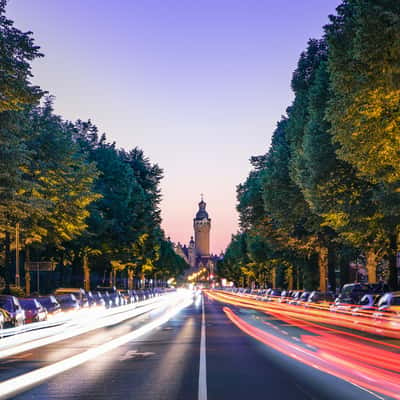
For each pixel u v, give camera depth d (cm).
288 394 1121
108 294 6119
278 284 9556
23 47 2850
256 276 13050
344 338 2405
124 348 2105
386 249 4241
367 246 4266
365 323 3494
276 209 5566
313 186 3894
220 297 11762
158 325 3400
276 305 6594
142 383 1290
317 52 5075
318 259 6291
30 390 1216
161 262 15588
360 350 1912
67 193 4747
